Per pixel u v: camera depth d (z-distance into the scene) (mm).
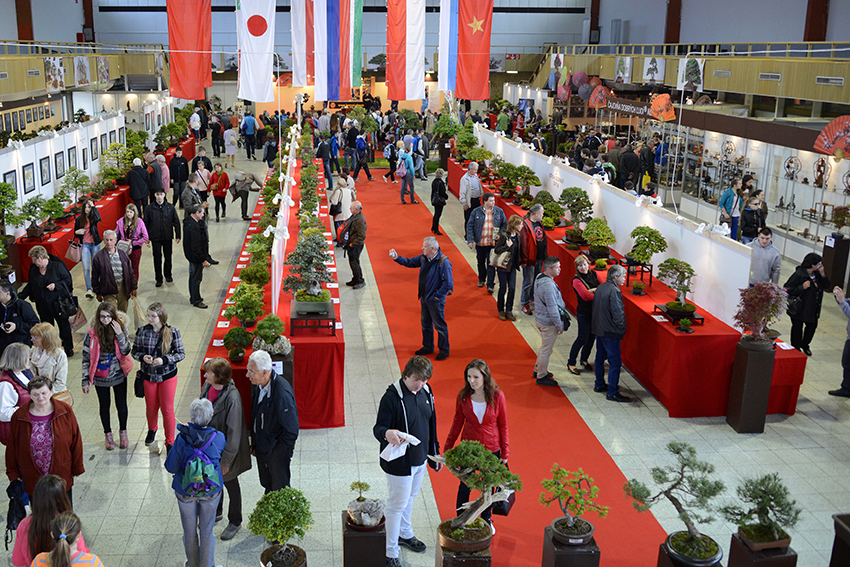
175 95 12922
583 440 6586
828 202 11500
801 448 6520
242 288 6898
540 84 32344
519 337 9070
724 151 14711
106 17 33438
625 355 8086
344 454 6297
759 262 8602
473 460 4176
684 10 28875
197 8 12648
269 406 5008
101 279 8078
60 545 3637
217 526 5305
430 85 33250
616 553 5031
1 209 9305
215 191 14664
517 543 5125
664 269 7383
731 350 6887
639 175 15961
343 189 13000
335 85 14375
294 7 14180
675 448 4473
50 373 5918
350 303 10273
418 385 4660
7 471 4887
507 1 35625
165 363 6000
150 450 6301
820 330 9484
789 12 22094
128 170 14586
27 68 14836
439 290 8117
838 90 12070
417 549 5008
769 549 4234
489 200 10609
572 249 10008
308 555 4945
